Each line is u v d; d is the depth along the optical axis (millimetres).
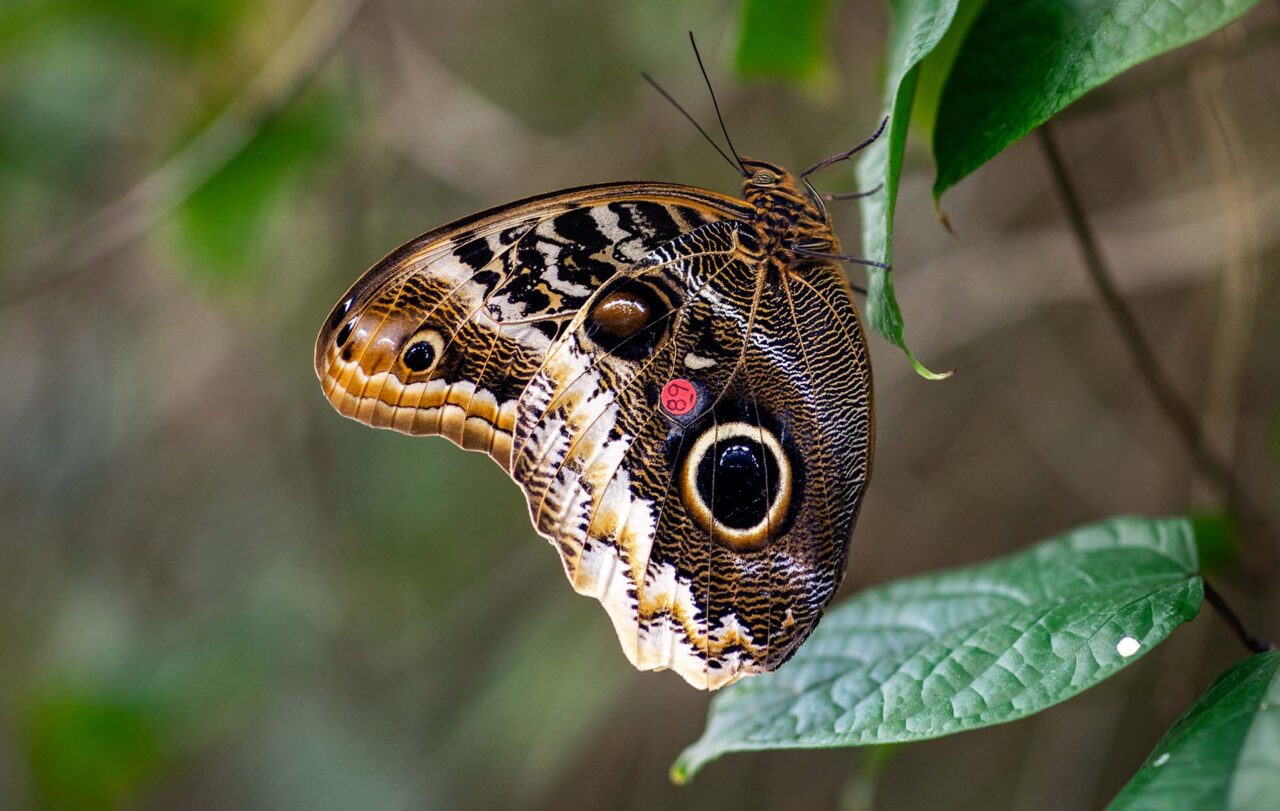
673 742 1056
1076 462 958
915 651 648
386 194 1061
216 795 1161
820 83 748
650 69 943
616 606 675
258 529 1211
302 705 1163
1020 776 995
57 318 1178
